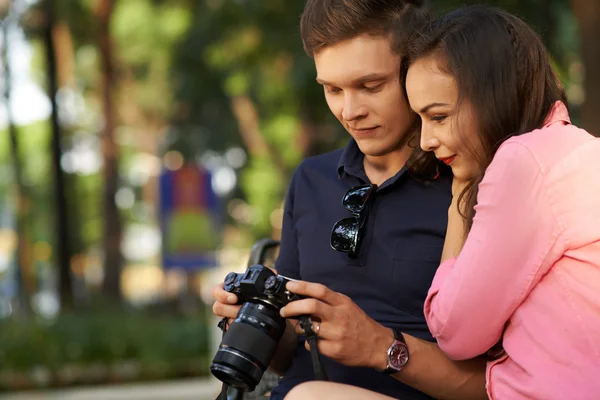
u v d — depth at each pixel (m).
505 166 1.98
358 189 2.44
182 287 17.45
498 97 2.08
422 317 2.37
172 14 22.03
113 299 14.05
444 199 2.40
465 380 2.21
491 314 1.98
